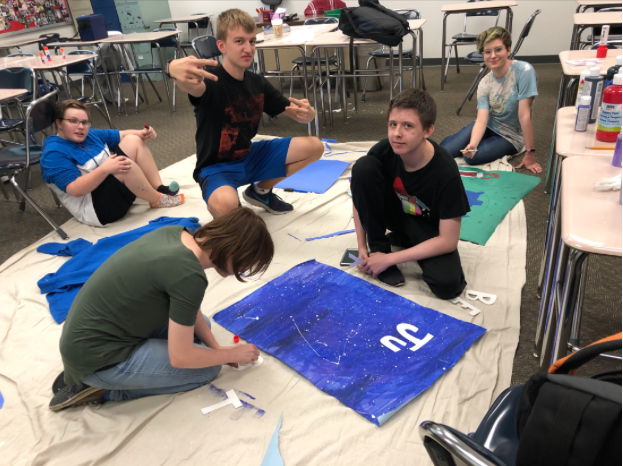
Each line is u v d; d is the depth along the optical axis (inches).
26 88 135.4
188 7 271.9
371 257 77.0
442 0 231.8
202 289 48.6
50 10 262.5
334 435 52.4
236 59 84.1
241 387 59.7
